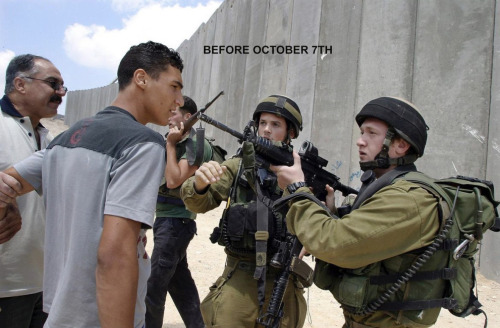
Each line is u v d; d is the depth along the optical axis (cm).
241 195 223
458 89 564
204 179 201
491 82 527
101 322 126
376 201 145
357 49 753
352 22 778
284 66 1010
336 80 798
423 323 148
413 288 147
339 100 780
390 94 664
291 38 1003
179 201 279
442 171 570
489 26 538
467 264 158
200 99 1797
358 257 142
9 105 210
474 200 148
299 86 921
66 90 224
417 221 139
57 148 143
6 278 197
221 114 1479
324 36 862
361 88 721
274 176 214
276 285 189
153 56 154
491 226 157
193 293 309
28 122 211
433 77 602
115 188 131
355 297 148
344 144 749
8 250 197
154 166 136
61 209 141
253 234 206
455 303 148
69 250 134
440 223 144
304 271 193
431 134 592
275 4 1123
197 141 203
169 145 231
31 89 210
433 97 597
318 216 155
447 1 595
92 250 133
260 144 185
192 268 488
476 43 550
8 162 201
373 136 164
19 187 155
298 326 218
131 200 130
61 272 140
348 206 191
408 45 647
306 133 869
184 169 227
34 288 205
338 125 773
